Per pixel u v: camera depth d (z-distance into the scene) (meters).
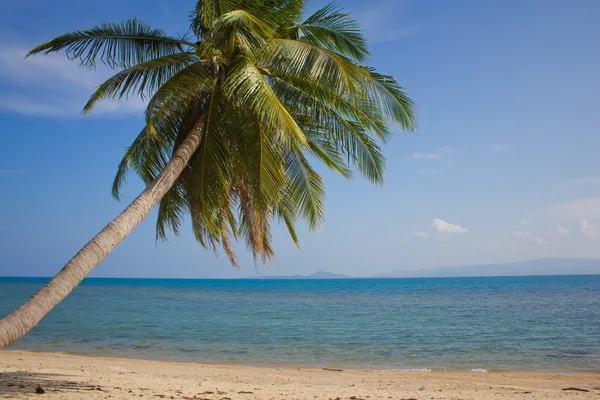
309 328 28.52
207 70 9.74
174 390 9.82
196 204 10.45
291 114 10.80
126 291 94.12
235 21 8.73
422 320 33.31
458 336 24.98
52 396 7.61
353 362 17.98
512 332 26.44
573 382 13.69
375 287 134.12
